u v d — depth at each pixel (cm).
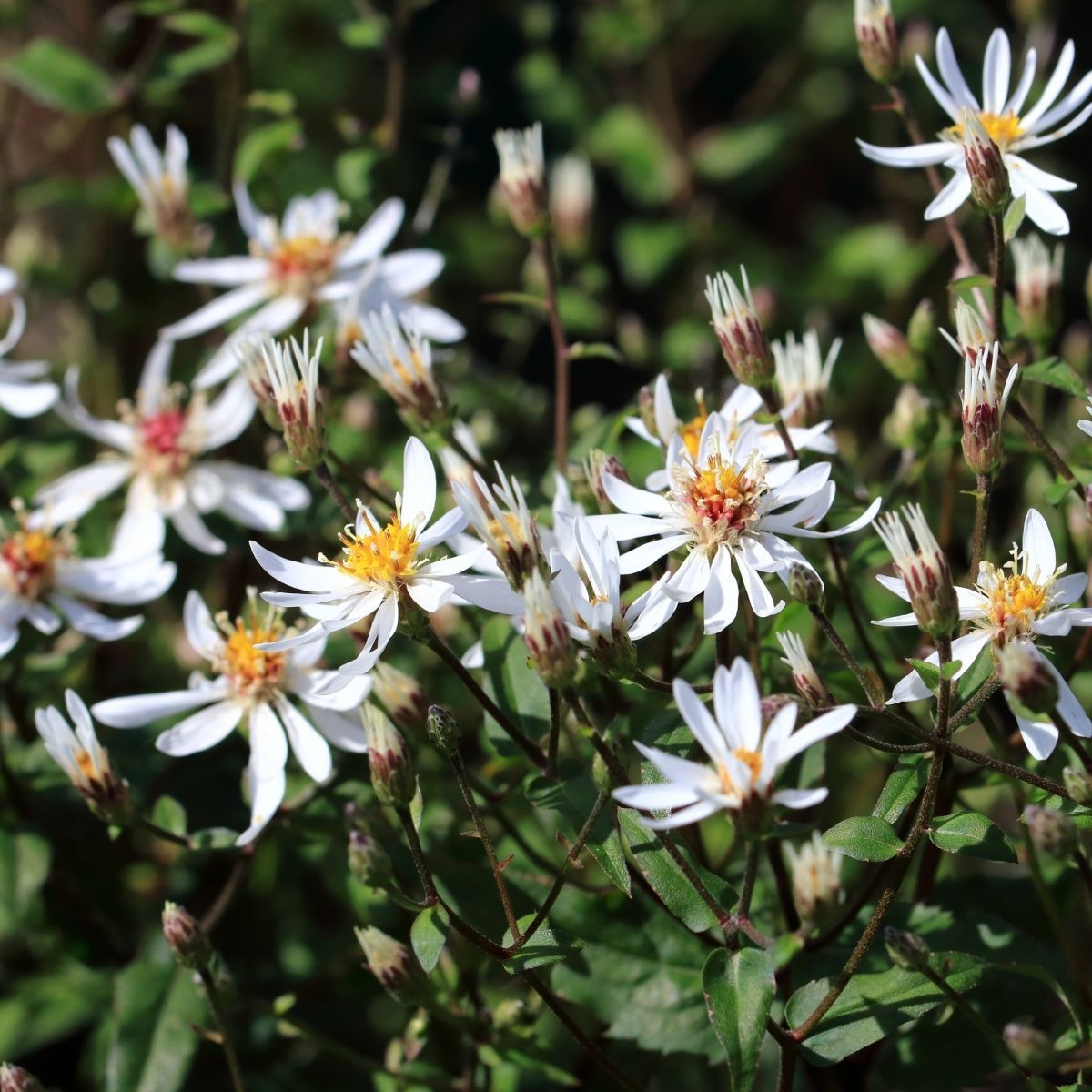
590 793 30
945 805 31
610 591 29
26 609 33
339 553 34
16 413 34
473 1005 32
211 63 37
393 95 38
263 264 35
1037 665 28
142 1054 31
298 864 36
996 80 31
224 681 31
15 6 40
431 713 29
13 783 33
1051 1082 30
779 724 28
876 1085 33
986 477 29
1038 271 32
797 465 30
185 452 34
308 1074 35
